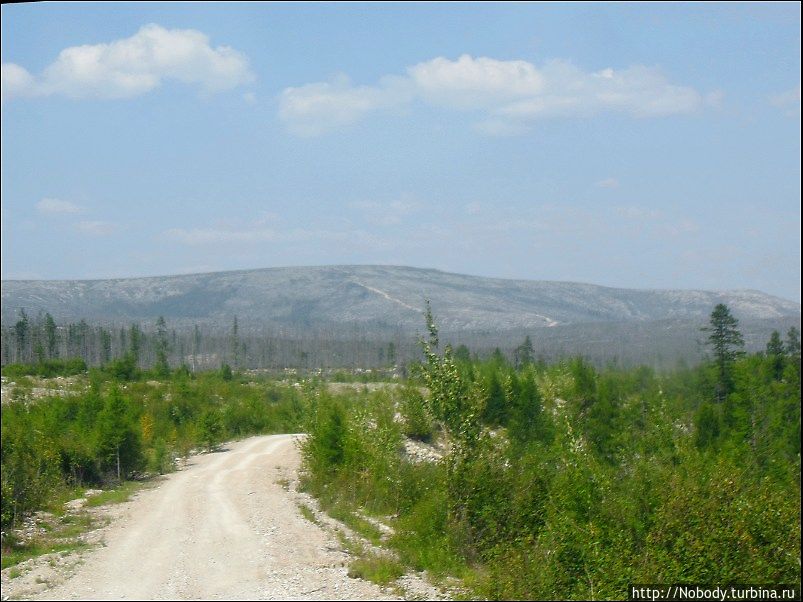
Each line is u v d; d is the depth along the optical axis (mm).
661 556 15898
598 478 20312
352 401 48000
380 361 113188
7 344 82938
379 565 16750
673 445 29203
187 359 119125
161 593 14141
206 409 57906
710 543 16266
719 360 40281
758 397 34844
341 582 15305
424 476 26938
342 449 30984
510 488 20859
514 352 75562
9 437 25453
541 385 51344
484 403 22906
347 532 21672
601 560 15836
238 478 33125
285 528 21516
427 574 17281
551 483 21125
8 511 21797
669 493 18188
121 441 33906
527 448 29188
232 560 17156
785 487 22109
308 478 31516
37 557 17656
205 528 21297
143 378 77312
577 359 49500
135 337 103812
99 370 76688
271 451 43875
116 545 19000
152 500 27516
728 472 18812
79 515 23844
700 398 39781
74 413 43969
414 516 21875
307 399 54719
